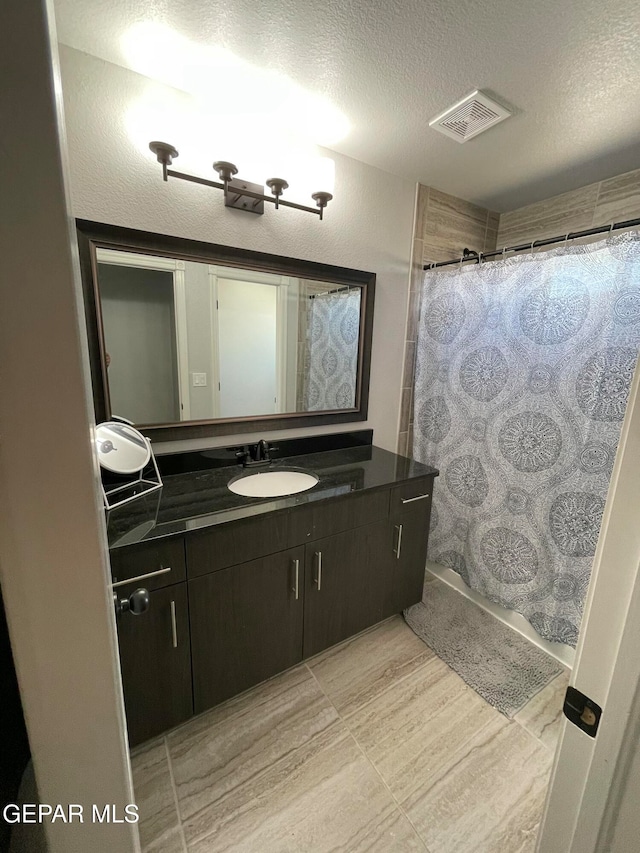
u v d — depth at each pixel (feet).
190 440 5.14
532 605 5.73
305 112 4.58
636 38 3.34
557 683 5.10
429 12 3.17
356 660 5.42
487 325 5.94
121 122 4.04
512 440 5.75
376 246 6.20
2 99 0.92
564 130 4.74
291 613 4.64
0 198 0.96
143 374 4.64
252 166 4.62
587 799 1.66
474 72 3.85
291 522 4.37
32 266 1.02
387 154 5.49
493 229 7.52
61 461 1.16
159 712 3.90
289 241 5.36
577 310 4.81
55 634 1.27
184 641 3.89
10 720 1.37
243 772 3.92
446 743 4.25
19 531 1.15
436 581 7.39
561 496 5.22
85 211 4.02
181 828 3.44
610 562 1.48
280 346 5.63
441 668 5.31
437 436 7.02
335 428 6.51
